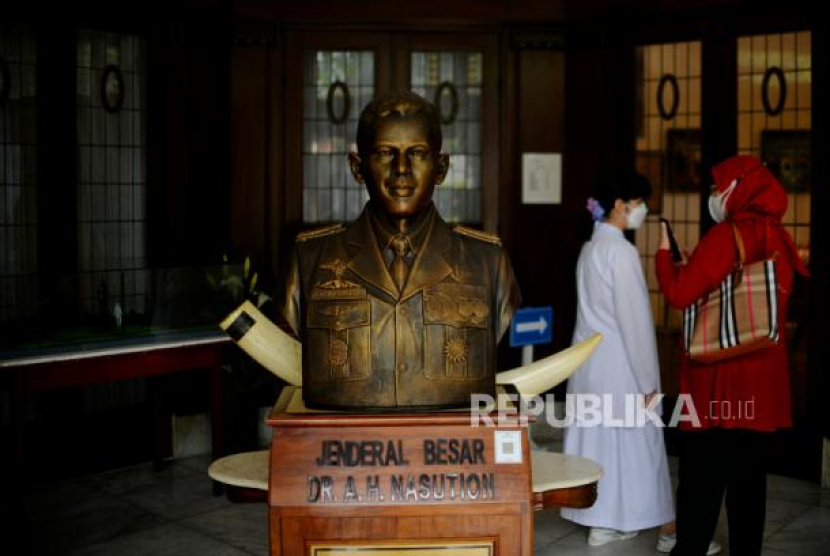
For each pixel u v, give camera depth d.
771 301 3.32
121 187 5.59
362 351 2.32
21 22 5.11
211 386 5.02
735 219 3.42
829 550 4.07
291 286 2.44
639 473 4.06
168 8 5.66
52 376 4.34
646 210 4.19
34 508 4.68
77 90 5.36
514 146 6.25
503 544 2.31
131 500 4.82
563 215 6.24
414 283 2.33
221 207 6.01
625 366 4.06
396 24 6.16
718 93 5.59
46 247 5.25
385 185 2.28
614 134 6.04
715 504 3.48
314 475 2.28
